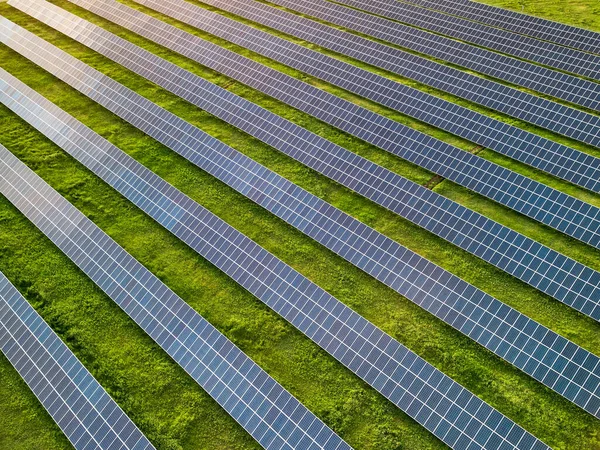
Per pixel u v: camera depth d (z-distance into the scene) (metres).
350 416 17.78
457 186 26.06
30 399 18.53
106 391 18.27
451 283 20.88
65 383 18.52
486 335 19.36
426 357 19.25
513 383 18.31
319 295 20.89
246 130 29.77
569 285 20.66
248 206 25.55
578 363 18.00
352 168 26.53
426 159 27.08
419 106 30.81
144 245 23.91
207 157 27.81
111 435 17.16
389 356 18.80
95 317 21.06
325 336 19.78
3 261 23.25
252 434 17.28
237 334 20.34
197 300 21.61
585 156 25.91
